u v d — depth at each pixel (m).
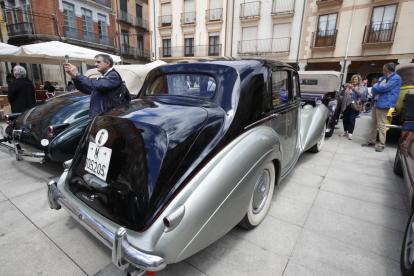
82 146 1.89
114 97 3.08
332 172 3.54
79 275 1.68
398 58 14.14
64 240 2.03
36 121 3.23
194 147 1.50
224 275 1.68
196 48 20.72
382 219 2.36
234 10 18.42
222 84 1.90
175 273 1.69
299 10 16.33
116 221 1.44
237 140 1.72
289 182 3.19
